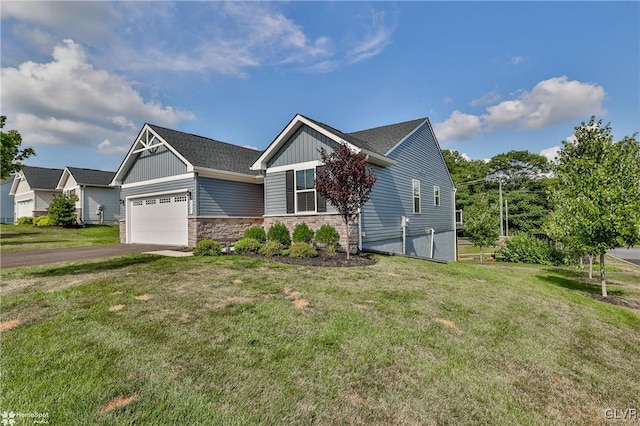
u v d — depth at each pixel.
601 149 8.08
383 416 2.52
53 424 2.25
